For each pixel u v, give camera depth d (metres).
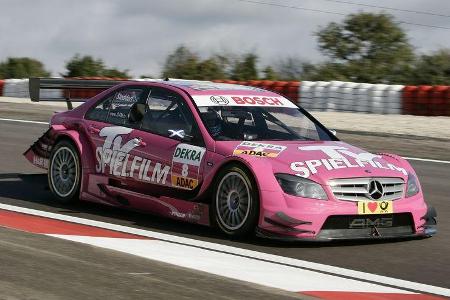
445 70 36.62
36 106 30.45
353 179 7.74
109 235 7.82
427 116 26.72
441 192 12.02
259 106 9.07
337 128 22.61
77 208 9.54
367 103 28.22
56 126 9.98
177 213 8.52
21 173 12.40
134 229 8.26
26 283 5.61
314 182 7.64
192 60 42.16
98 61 45.38
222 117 8.65
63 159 9.82
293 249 7.62
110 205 9.31
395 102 27.62
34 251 6.74
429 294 6.11
